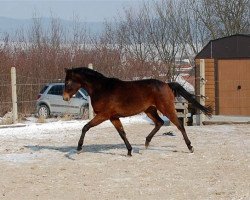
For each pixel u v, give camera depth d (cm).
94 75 1315
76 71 1326
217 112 2191
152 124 2045
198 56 2219
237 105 2162
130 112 1302
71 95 1339
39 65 2967
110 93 1296
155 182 1054
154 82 1306
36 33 3203
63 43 3228
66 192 994
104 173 1143
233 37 2148
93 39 3309
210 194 954
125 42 3550
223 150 1393
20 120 2311
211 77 2186
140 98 1297
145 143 1421
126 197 948
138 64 3159
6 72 2784
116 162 1256
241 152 1362
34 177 1126
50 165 1245
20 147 1520
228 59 2161
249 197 927
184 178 1083
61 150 1451
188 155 1325
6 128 2002
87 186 1034
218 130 1806
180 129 1338
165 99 1302
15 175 1148
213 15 3925
